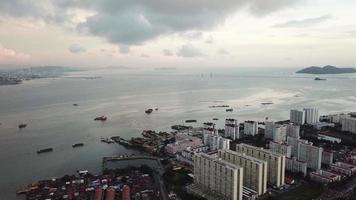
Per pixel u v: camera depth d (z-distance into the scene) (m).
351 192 171.00
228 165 163.25
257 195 167.75
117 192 176.62
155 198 168.75
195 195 171.50
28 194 176.62
